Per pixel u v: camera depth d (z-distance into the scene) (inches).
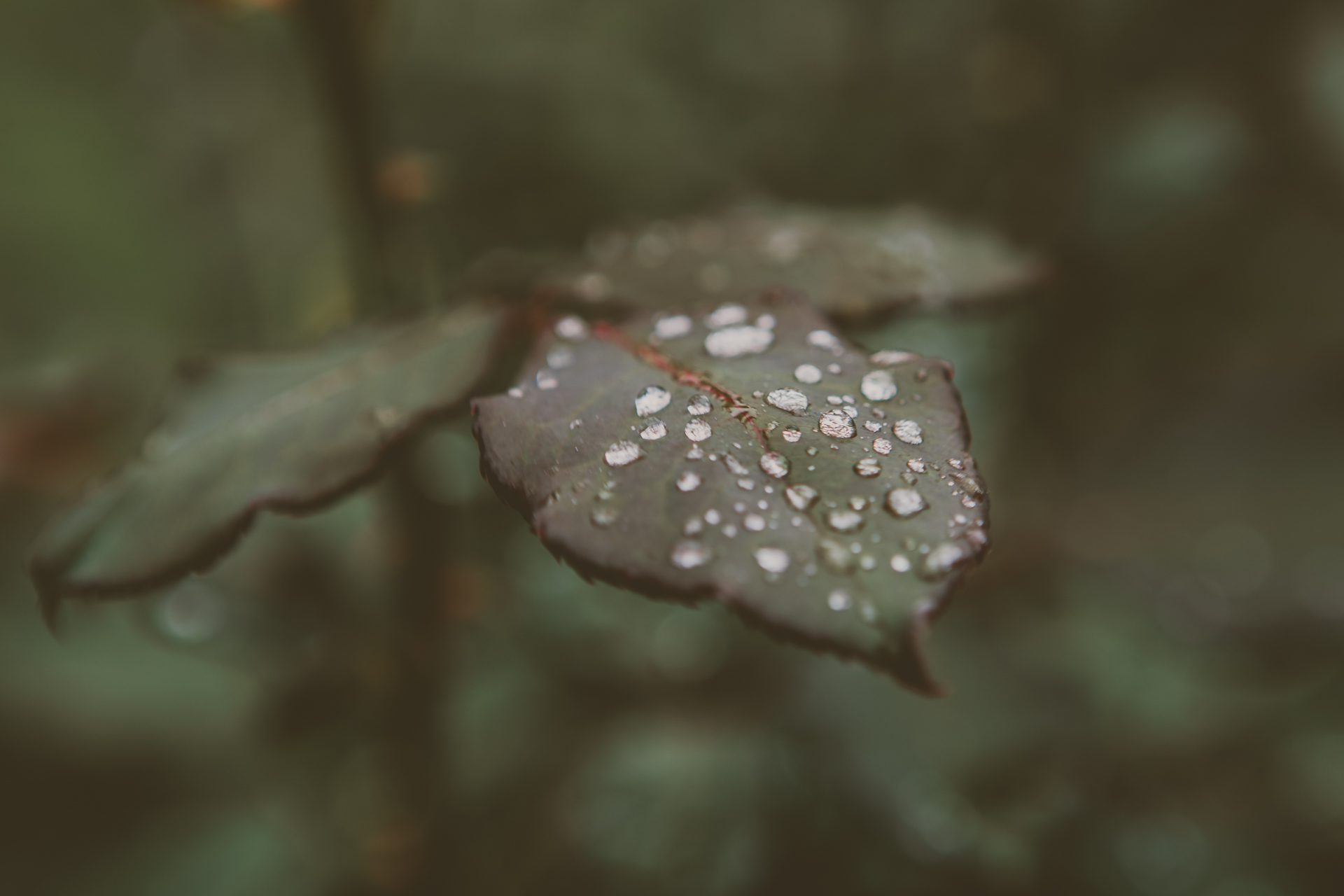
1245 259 14.8
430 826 8.8
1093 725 10.4
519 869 9.9
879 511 6.0
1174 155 13.7
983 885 9.2
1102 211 13.9
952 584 5.8
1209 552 13.9
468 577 8.6
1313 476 14.8
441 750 8.7
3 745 15.0
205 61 18.4
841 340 6.7
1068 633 12.2
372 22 7.8
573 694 11.0
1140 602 13.0
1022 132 14.4
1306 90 14.1
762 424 6.3
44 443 11.8
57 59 20.3
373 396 6.9
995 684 10.5
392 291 8.1
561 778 10.5
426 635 8.4
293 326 16.0
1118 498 15.0
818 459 6.1
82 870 14.0
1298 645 12.5
